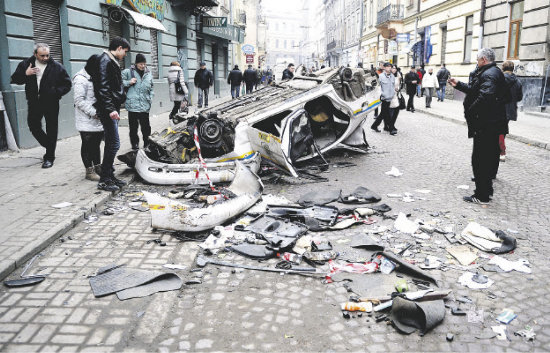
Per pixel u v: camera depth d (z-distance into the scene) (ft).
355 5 162.91
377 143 34.81
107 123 19.22
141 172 21.97
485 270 12.64
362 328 9.85
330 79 27.35
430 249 14.16
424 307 9.82
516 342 9.33
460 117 49.67
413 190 21.16
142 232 15.28
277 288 11.66
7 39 27.40
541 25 51.11
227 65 104.99
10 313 10.09
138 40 49.42
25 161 25.07
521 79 54.75
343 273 12.48
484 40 65.98
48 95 22.97
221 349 9.04
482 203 18.97
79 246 13.97
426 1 89.66
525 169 25.88
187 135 23.43
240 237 14.88
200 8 70.74
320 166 25.81
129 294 11.00
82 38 36.86
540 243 14.62
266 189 21.43
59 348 8.89
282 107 23.97
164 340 9.29
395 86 38.65
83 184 20.27
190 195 19.48
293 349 9.07
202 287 11.65
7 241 13.50
